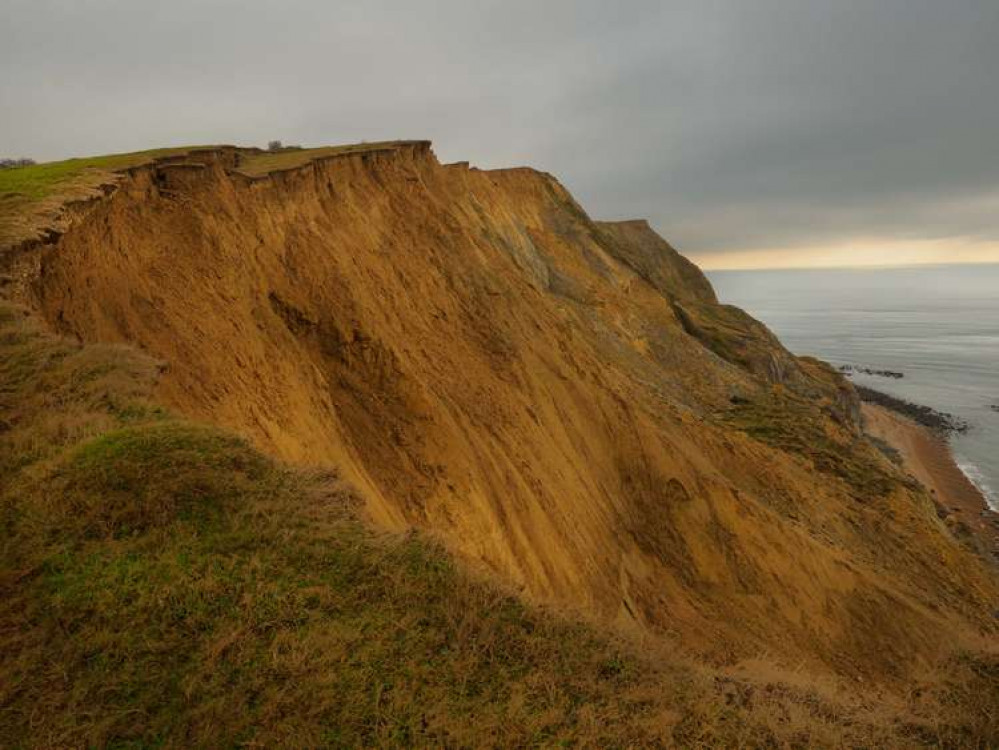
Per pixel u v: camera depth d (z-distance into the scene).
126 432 7.20
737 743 5.71
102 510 6.23
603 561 18.22
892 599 22.20
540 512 17.00
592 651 6.39
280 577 6.05
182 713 4.76
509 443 18.08
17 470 6.68
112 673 4.97
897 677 19.42
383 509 12.30
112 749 4.48
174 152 16.53
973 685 8.54
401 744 4.85
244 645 5.33
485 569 8.13
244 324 12.84
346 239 18.45
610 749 5.21
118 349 9.18
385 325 16.88
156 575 5.75
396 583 6.31
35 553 5.77
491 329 21.50
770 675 10.69
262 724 4.77
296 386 13.14
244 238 14.72
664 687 6.19
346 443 13.73
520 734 5.14
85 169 13.16
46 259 9.86
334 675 5.21
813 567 22.16
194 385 10.67
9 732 4.52
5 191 11.14
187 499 6.59
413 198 24.23
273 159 20.53
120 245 11.68
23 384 7.79
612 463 23.02
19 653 5.03
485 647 5.94
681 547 21.89
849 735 6.49
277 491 7.13
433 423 15.43
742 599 20.61
